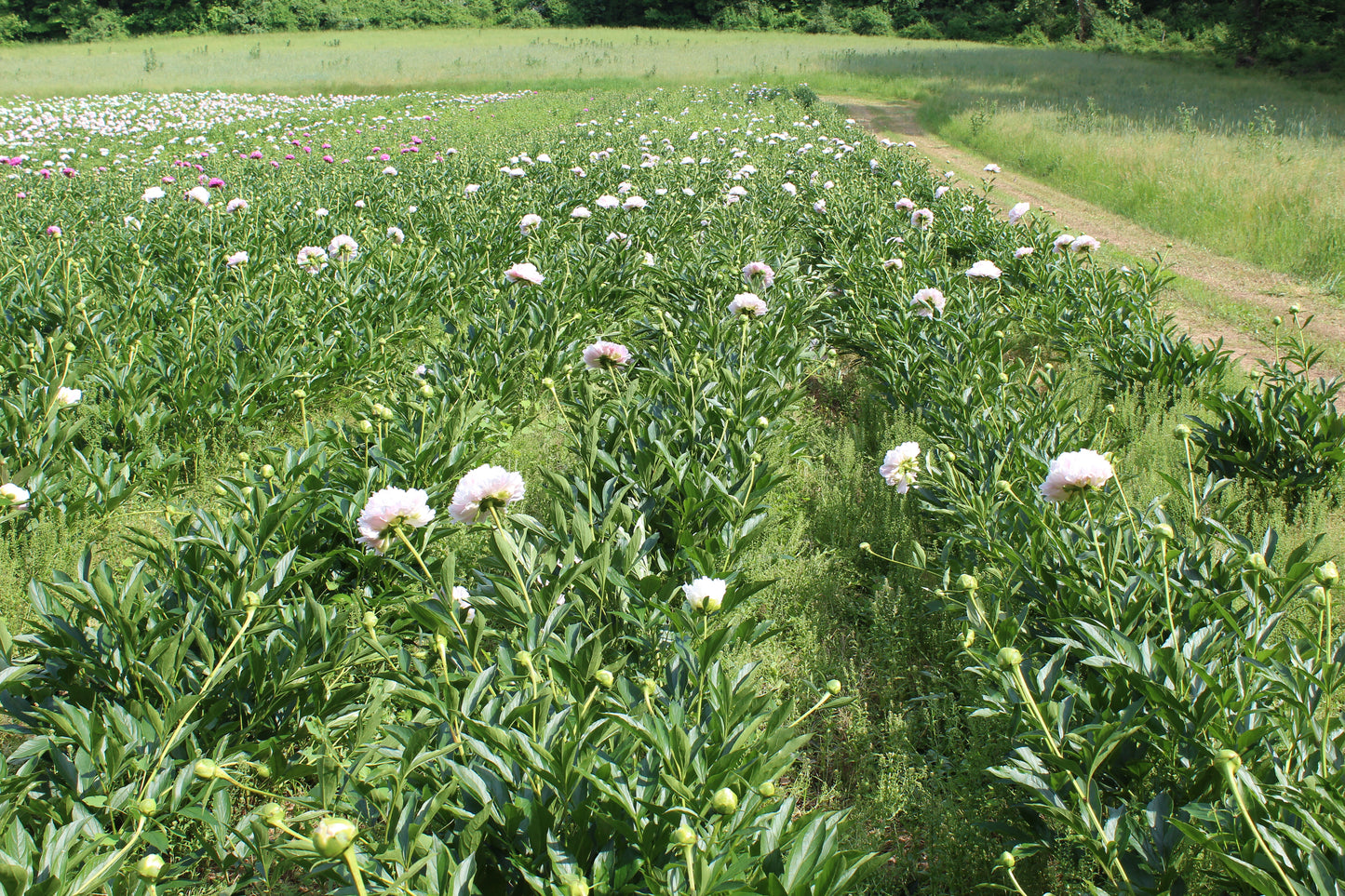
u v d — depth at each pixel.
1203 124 17.53
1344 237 9.24
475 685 2.13
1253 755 2.07
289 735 2.59
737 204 9.69
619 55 39.56
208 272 6.96
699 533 3.58
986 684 2.73
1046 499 2.91
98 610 2.57
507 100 27.14
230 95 26.30
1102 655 2.35
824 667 3.13
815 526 4.12
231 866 2.38
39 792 2.29
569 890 1.63
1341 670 2.04
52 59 38.53
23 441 4.12
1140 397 5.31
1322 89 28.56
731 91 27.77
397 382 5.62
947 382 4.93
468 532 3.76
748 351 5.31
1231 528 3.77
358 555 3.30
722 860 1.78
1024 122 18.70
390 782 2.21
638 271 7.53
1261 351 6.95
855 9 55.12
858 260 7.96
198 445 4.70
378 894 1.62
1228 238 10.16
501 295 6.39
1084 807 1.97
